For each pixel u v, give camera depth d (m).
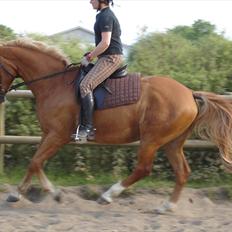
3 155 9.09
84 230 6.55
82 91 7.36
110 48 7.45
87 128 7.45
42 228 6.56
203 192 8.59
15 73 7.81
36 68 7.72
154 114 7.43
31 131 9.29
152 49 11.23
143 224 6.96
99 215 7.38
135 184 8.80
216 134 7.58
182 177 7.77
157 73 10.23
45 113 7.60
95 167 9.30
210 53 10.69
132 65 10.70
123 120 7.50
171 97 7.45
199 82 9.59
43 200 7.99
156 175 9.27
